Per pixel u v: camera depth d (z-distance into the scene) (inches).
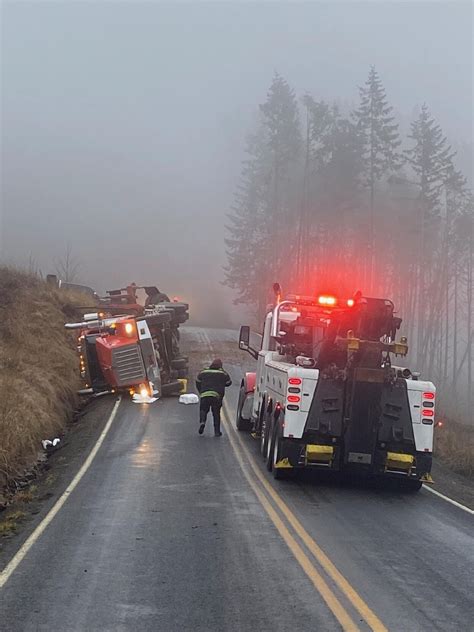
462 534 389.1
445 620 255.0
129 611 255.0
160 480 481.1
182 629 239.8
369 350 463.2
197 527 367.6
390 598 274.7
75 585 281.0
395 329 483.8
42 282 1175.0
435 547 355.9
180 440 637.9
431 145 2198.6
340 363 493.4
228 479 493.4
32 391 713.6
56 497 434.9
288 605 262.7
